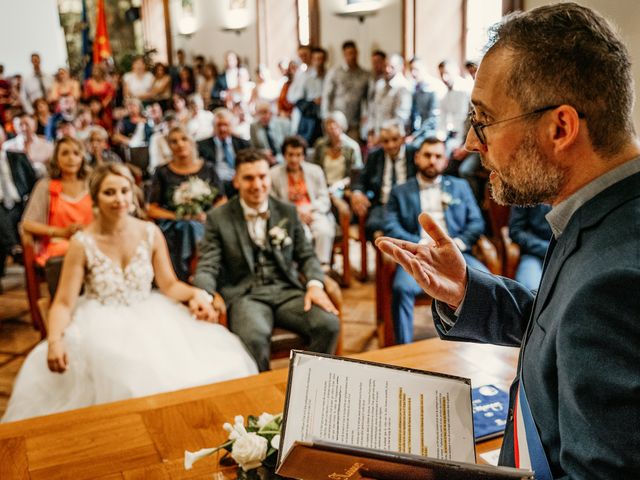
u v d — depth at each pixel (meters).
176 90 11.70
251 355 2.70
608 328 0.74
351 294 4.53
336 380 1.12
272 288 2.98
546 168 0.88
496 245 3.65
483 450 1.52
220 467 1.48
